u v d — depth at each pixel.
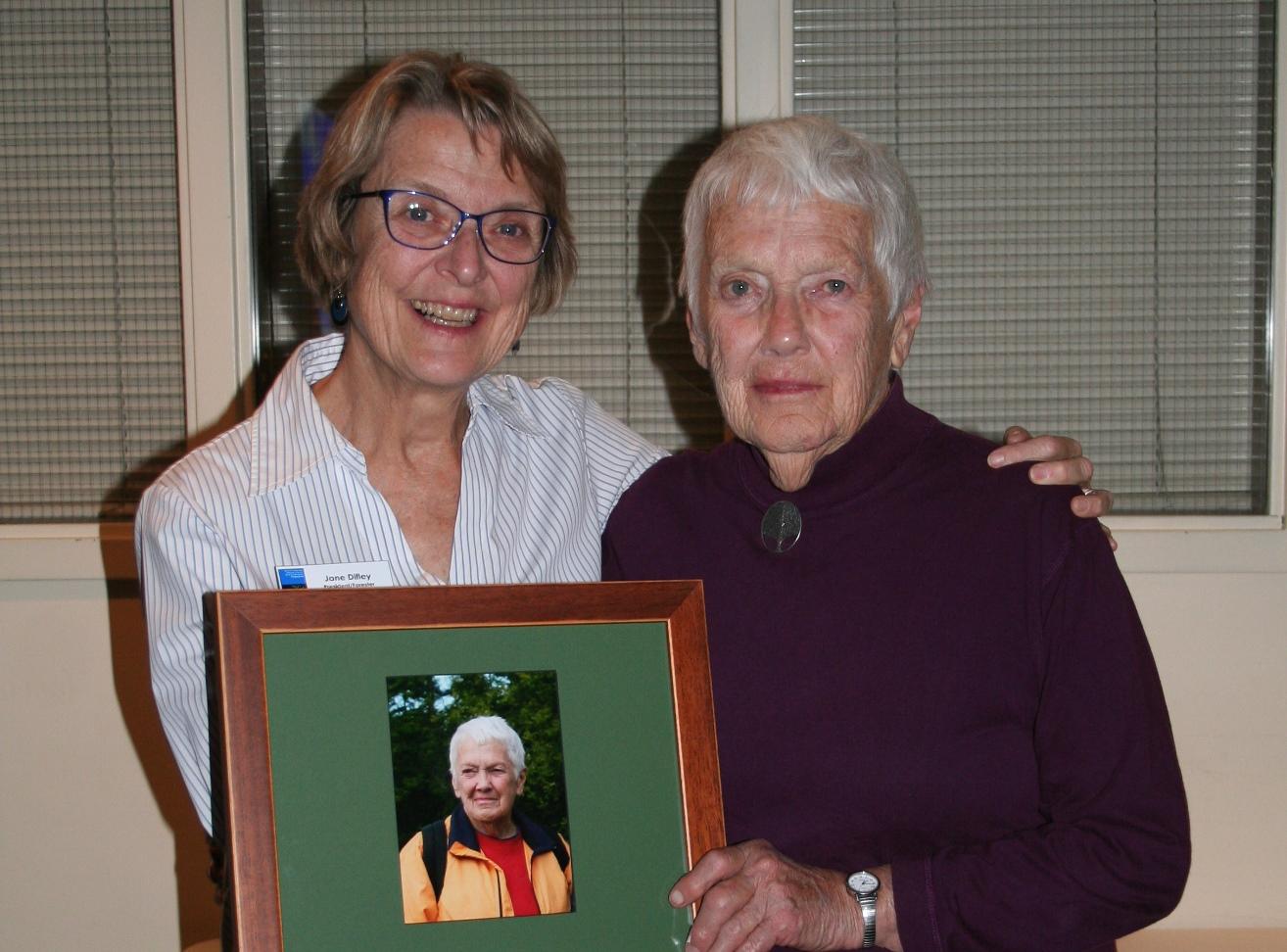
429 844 1.13
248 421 1.36
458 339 1.27
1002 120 2.51
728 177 1.30
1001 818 1.29
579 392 1.62
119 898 2.45
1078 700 1.25
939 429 1.41
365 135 1.26
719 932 1.18
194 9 2.42
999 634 1.29
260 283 2.53
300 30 2.51
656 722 1.22
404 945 1.11
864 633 1.32
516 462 1.45
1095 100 2.50
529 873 1.16
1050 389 2.54
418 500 1.37
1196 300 2.52
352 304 1.31
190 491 1.25
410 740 1.15
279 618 1.12
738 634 1.37
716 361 1.34
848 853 1.30
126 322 2.53
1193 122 2.50
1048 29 2.50
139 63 2.50
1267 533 2.43
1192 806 2.46
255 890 1.07
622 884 1.18
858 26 2.50
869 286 1.30
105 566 2.43
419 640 1.16
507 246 1.29
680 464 1.52
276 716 1.11
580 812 1.18
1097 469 2.54
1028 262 2.52
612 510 1.53
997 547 1.31
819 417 1.30
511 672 1.19
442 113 1.26
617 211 2.55
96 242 2.52
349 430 1.36
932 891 1.22
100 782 2.45
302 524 1.28
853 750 1.30
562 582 1.35
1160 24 2.49
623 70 2.53
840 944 1.21
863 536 1.35
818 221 1.27
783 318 1.28
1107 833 1.21
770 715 1.33
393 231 1.25
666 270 2.55
